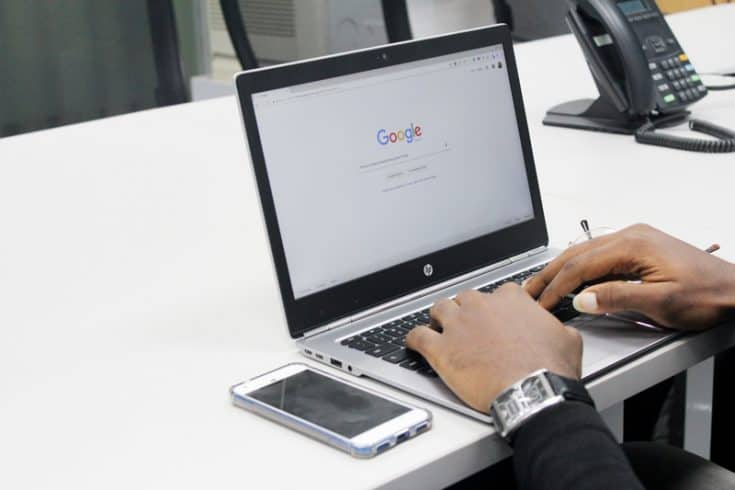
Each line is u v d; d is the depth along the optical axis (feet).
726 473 3.72
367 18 9.91
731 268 3.58
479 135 4.13
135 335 3.71
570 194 5.16
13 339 3.71
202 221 5.00
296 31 9.39
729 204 4.93
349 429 2.88
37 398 3.25
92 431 3.03
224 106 7.30
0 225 4.97
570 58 8.43
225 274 4.30
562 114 6.61
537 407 2.80
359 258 3.73
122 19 9.14
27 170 5.84
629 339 3.44
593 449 2.70
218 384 3.30
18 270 4.41
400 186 3.86
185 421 3.06
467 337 3.10
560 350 3.04
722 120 6.44
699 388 4.81
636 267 3.54
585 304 3.41
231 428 3.01
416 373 3.23
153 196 5.39
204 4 13.32
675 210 4.85
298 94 3.61
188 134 6.58
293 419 2.96
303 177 3.60
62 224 4.98
